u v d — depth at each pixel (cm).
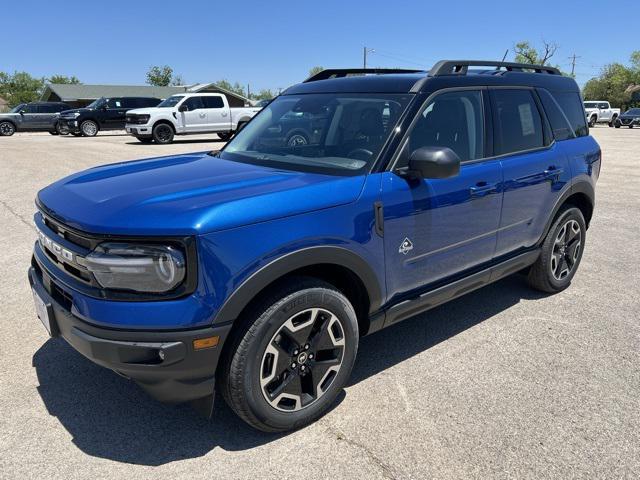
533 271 443
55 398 300
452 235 331
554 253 443
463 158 344
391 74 372
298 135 345
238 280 233
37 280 286
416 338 379
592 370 334
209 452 257
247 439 267
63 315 246
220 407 296
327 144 326
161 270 223
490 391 310
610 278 499
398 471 244
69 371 328
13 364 335
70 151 1606
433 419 283
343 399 302
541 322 404
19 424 276
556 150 419
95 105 2470
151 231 222
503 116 376
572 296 456
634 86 7150
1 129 2533
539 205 405
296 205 252
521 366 338
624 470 246
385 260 293
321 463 249
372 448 260
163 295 225
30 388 309
